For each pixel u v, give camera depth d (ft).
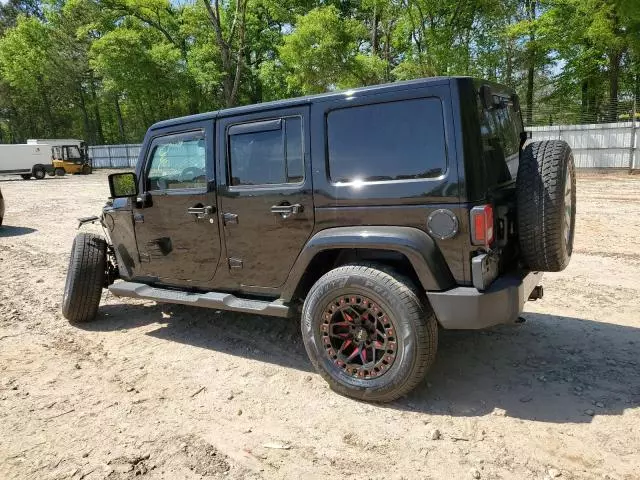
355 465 8.89
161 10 111.45
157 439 9.87
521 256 11.00
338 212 11.11
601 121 67.51
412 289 10.19
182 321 16.65
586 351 13.06
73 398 11.62
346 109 10.94
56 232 35.76
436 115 9.96
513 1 76.69
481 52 77.97
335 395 11.36
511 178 11.91
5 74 146.92
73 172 109.70
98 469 8.95
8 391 11.98
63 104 167.63
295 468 8.88
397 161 10.41
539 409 10.41
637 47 68.44
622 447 9.05
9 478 8.75
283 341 14.67
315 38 76.33
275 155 12.00
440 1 72.13
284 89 103.45
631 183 49.37
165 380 12.45
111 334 15.71
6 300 19.52
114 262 17.40
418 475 8.54
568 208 10.97
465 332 14.55
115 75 110.42
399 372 10.23
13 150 94.79
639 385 11.22
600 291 17.80
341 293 10.76
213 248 13.48
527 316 15.72
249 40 112.47
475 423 10.00
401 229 10.32
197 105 125.49
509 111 12.80
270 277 12.59
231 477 8.69
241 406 11.06
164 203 14.29
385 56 91.20
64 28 137.18
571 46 80.84
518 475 8.43
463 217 9.76
